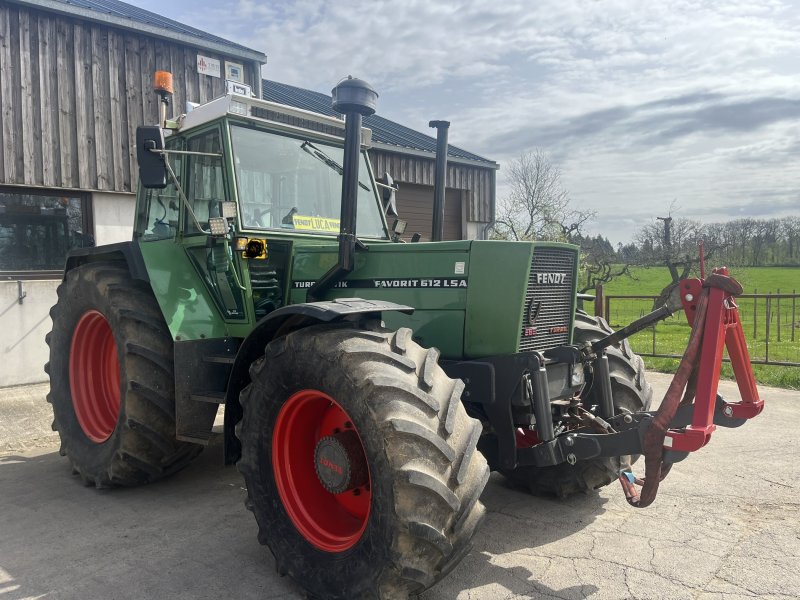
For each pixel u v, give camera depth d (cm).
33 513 387
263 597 283
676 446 265
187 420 381
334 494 297
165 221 454
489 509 383
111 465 405
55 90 746
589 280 1630
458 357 334
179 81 852
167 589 290
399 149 1105
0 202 721
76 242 779
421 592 258
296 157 423
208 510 392
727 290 269
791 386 719
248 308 380
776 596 272
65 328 469
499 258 322
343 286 371
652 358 920
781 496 391
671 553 317
